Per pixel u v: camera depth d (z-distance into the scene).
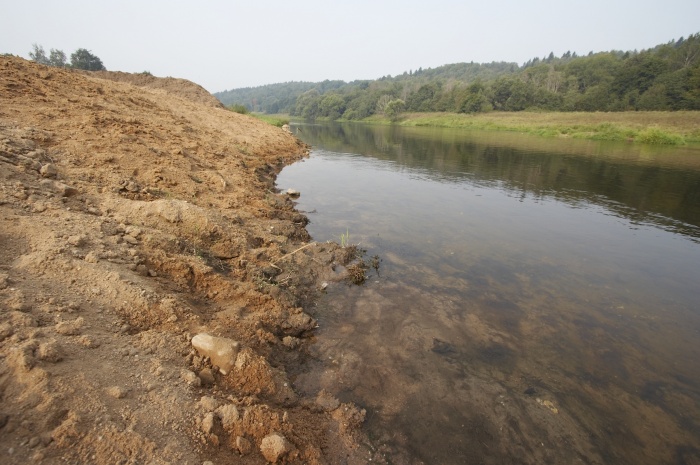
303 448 2.94
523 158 22.53
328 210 10.38
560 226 9.91
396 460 3.17
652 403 4.02
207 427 2.63
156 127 10.45
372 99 91.44
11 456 1.96
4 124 6.36
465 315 5.48
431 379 4.16
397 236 8.58
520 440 3.47
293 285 5.72
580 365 4.57
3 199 4.23
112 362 2.85
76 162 6.30
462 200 12.30
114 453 2.20
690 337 5.25
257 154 15.77
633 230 9.73
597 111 55.06
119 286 3.64
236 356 3.44
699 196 13.41
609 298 6.22
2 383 2.31
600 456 3.38
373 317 5.29
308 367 4.20
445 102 75.88
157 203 5.60
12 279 3.19
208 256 5.30
